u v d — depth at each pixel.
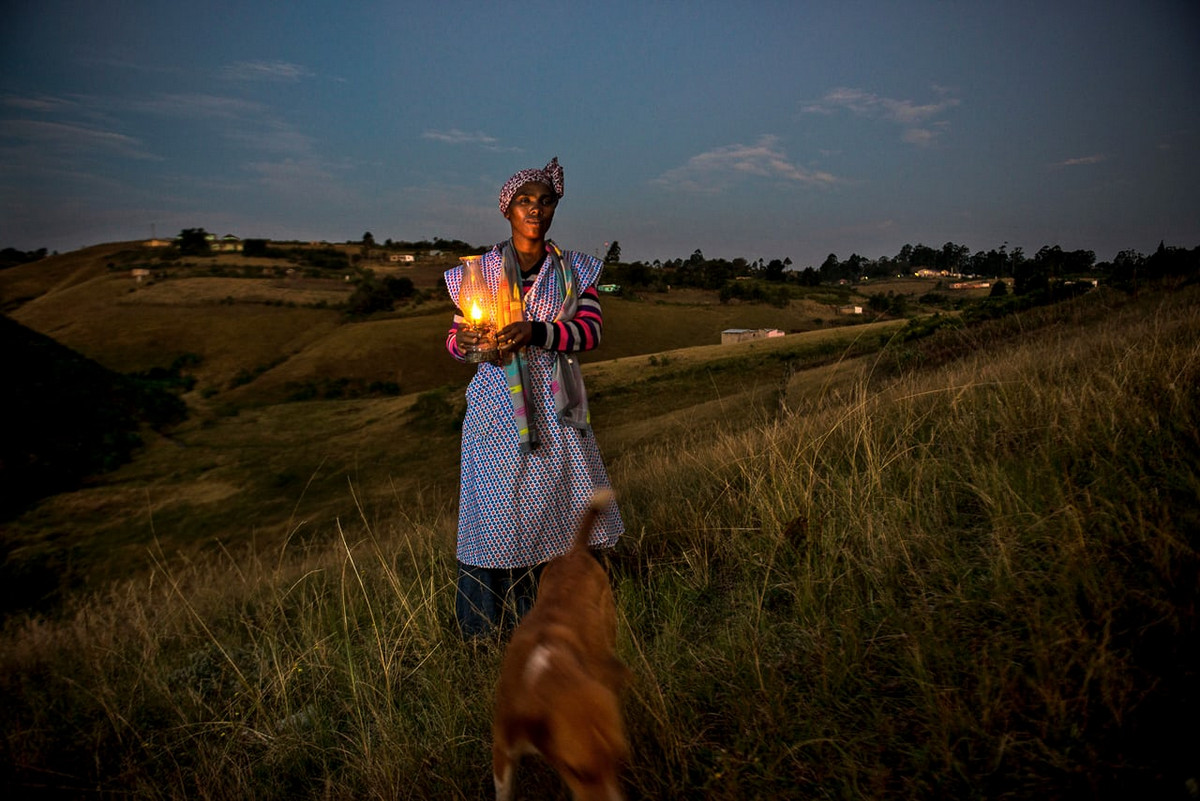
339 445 55.81
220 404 80.94
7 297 155.88
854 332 77.69
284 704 3.25
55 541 37.41
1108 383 4.48
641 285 153.88
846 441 4.93
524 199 3.25
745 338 97.06
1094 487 3.18
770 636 2.87
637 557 4.16
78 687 3.77
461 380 90.50
